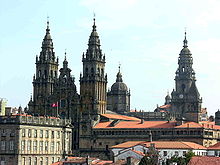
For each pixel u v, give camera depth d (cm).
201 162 14175
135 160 18338
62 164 19225
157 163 18275
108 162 19500
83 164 18838
